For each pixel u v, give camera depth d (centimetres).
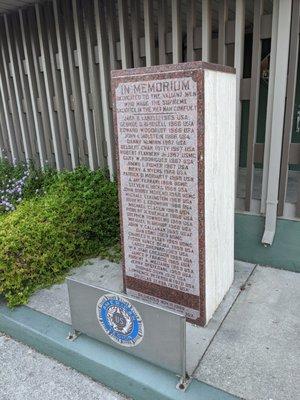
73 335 251
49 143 486
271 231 322
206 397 198
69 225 337
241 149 541
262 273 325
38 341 259
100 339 237
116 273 330
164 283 267
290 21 279
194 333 247
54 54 433
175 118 223
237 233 346
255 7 293
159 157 238
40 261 307
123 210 272
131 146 251
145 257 271
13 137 541
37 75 459
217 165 242
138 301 204
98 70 408
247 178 332
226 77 239
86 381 234
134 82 234
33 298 298
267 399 195
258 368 216
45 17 425
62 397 223
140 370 218
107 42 393
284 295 289
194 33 333
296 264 324
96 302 225
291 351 228
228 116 251
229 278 296
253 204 338
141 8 414
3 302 296
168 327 197
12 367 249
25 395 226
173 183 238
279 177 315
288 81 292
